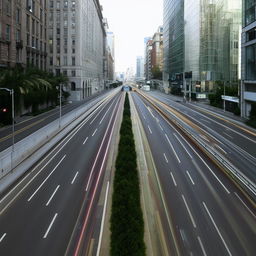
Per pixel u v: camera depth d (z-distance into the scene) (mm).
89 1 135250
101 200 21734
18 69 64688
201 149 35281
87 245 16281
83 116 65438
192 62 114000
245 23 60531
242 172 27453
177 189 23719
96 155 33344
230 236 17156
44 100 76250
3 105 52250
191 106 87312
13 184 25016
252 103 56406
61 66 109625
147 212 19844
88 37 132500
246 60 60656
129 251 12805
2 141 39500
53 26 108500
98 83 180750
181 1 131375
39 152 34625
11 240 16766
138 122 55812
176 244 16375
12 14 66688
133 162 23766
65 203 21312
